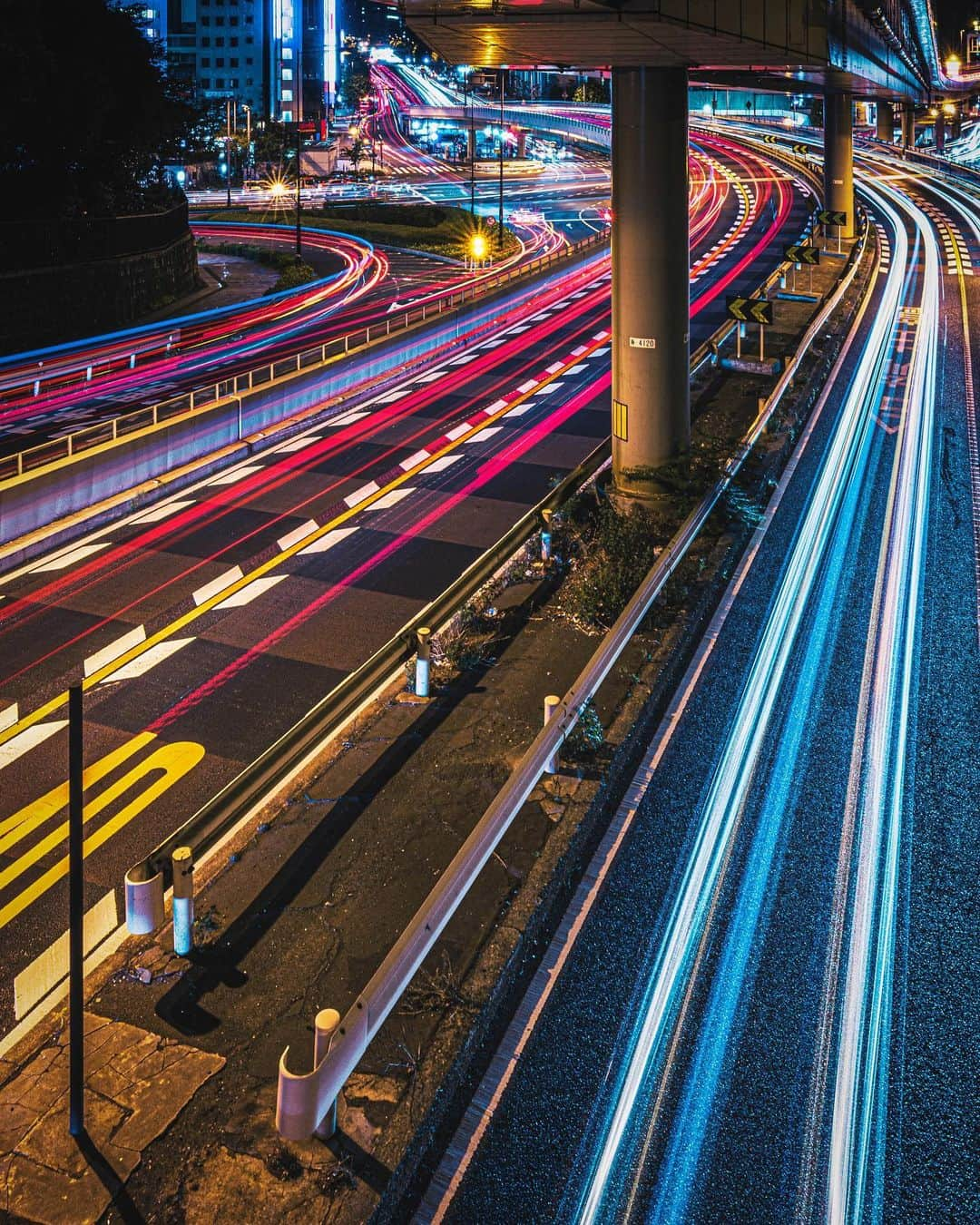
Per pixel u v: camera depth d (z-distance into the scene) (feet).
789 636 49.62
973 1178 23.38
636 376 62.80
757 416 78.54
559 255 210.59
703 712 42.68
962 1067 26.20
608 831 35.14
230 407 90.43
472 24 45.85
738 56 57.06
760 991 28.45
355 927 30.37
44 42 168.76
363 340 160.15
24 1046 27.02
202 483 82.74
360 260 277.44
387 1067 25.23
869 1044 26.76
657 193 59.57
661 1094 25.18
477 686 44.62
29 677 49.67
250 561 64.80
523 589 55.57
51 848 36.24
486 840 28.96
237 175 498.69
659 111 58.44
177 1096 24.66
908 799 37.37
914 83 215.92
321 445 92.63
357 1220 21.63
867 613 52.29
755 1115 24.70
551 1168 23.38
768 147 460.96
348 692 37.37
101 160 194.18
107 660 51.26
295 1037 26.50
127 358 153.07
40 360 152.76
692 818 35.99
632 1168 23.34
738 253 217.15
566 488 60.59
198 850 30.40
